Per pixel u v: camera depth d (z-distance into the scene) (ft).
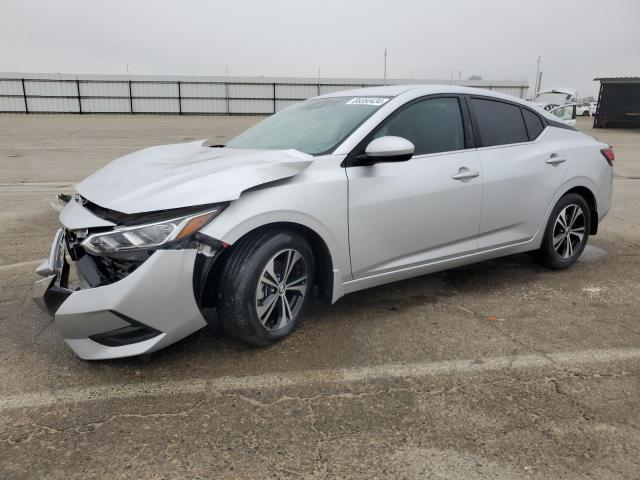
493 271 15.76
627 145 69.05
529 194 14.14
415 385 9.42
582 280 15.01
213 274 9.95
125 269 9.14
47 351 10.62
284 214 9.98
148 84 128.67
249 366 10.03
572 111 71.77
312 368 9.97
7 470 7.27
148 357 9.84
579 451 7.64
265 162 10.22
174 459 7.50
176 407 8.73
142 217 9.09
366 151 10.87
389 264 11.96
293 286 10.85
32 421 8.36
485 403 8.86
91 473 7.22
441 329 11.69
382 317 12.30
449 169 12.46
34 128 83.46
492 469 7.28
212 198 9.24
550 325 11.93
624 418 8.42
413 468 7.31
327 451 7.67
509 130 14.17
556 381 9.53
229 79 131.54
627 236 20.21
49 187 31.81
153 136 71.36
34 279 14.88
